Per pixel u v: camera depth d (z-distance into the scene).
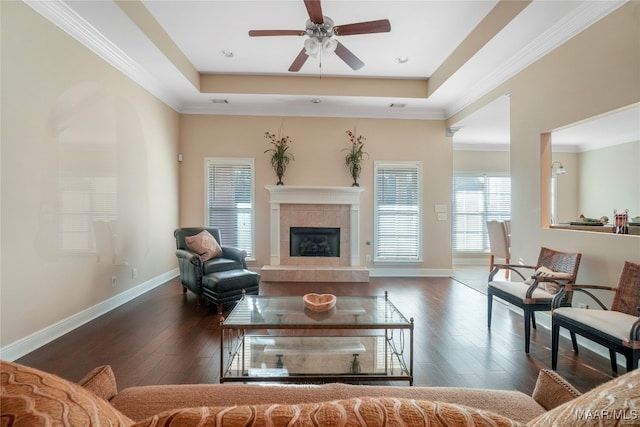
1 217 2.34
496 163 7.40
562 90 3.04
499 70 3.90
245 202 5.54
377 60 4.35
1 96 2.33
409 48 4.01
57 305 2.85
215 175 5.50
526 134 3.55
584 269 2.83
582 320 2.16
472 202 7.34
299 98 5.07
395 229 5.66
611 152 6.87
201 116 5.47
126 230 3.88
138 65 3.91
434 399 1.11
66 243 2.94
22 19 2.48
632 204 6.48
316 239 5.62
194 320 3.32
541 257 3.11
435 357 2.53
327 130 5.57
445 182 5.67
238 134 5.50
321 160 5.57
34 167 2.60
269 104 5.36
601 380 2.20
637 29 2.36
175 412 0.54
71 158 2.99
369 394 1.15
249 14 3.35
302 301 2.66
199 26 3.57
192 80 4.55
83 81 3.14
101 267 3.45
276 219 5.46
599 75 2.65
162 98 4.78
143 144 4.26
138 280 4.19
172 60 3.87
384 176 5.64
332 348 2.44
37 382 0.58
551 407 1.01
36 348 2.62
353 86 4.97
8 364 0.62
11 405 0.50
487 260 7.31
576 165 7.65
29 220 2.56
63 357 2.49
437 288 4.78
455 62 4.02
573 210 7.63
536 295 2.66
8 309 2.40
